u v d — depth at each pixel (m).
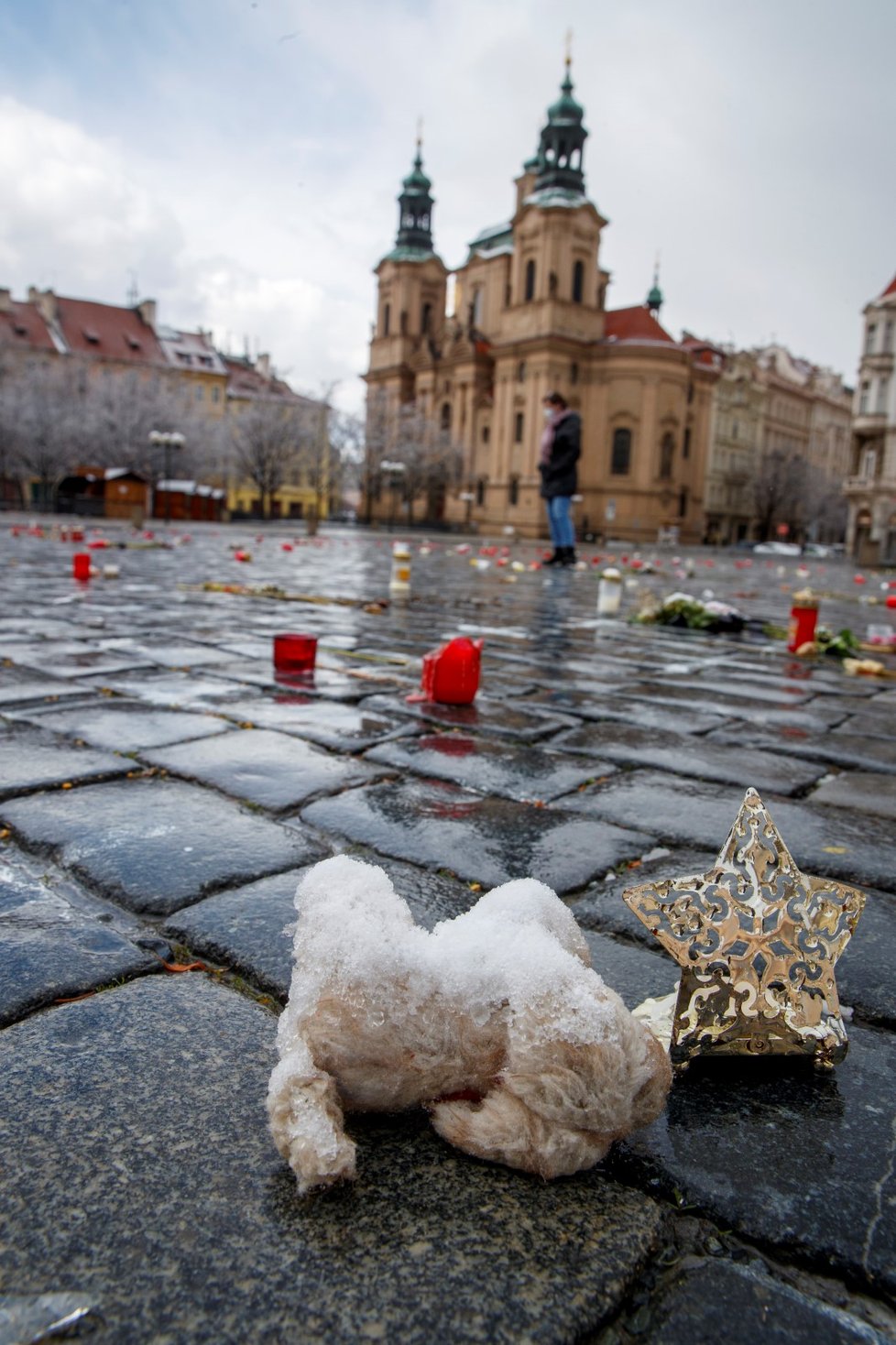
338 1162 1.20
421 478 63.91
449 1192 1.25
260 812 2.96
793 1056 1.68
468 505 68.88
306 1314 1.05
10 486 60.22
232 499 79.06
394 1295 1.08
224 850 2.57
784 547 70.25
